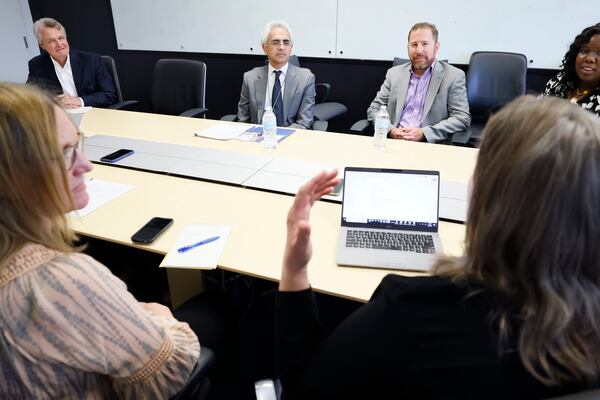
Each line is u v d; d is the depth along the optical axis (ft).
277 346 2.30
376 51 11.87
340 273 3.90
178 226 4.74
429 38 8.63
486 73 10.02
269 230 4.63
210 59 13.93
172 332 2.81
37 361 2.15
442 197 5.30
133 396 2.52
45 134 2.12
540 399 1.62
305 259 2.26
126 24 14.55
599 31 7.06
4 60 15.69
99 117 9.16
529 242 1.56
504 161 1.62
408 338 1.66
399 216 4.44
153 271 5.82
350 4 11.54
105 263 5.94
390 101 9.57
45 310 2.08
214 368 5.39
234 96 14.21
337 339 1.88
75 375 2.27
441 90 8.95
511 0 10.21
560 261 1.56
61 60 10.72
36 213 2.21
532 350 1.55
